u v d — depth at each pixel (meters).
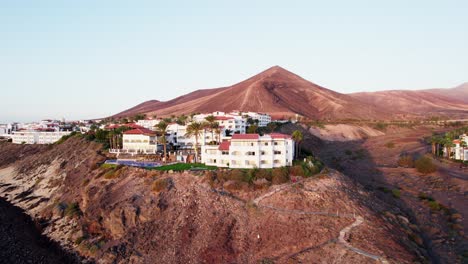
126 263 61.00
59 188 101.31
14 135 192.62
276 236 61.19
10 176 129.00
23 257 63.09
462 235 68.50
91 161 108.00
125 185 84.06
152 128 172.62
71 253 67.38
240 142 88.31
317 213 66.81
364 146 185.00
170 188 77.81
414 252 55.38
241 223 65.88
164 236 65.56
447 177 108.38
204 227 65.94
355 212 67.69
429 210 81.62
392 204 83.56
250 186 76.19
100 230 72.31
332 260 52.12
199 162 100.25
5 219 81.38
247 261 56.97
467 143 137.75
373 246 55.12
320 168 89.31
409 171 119.44
